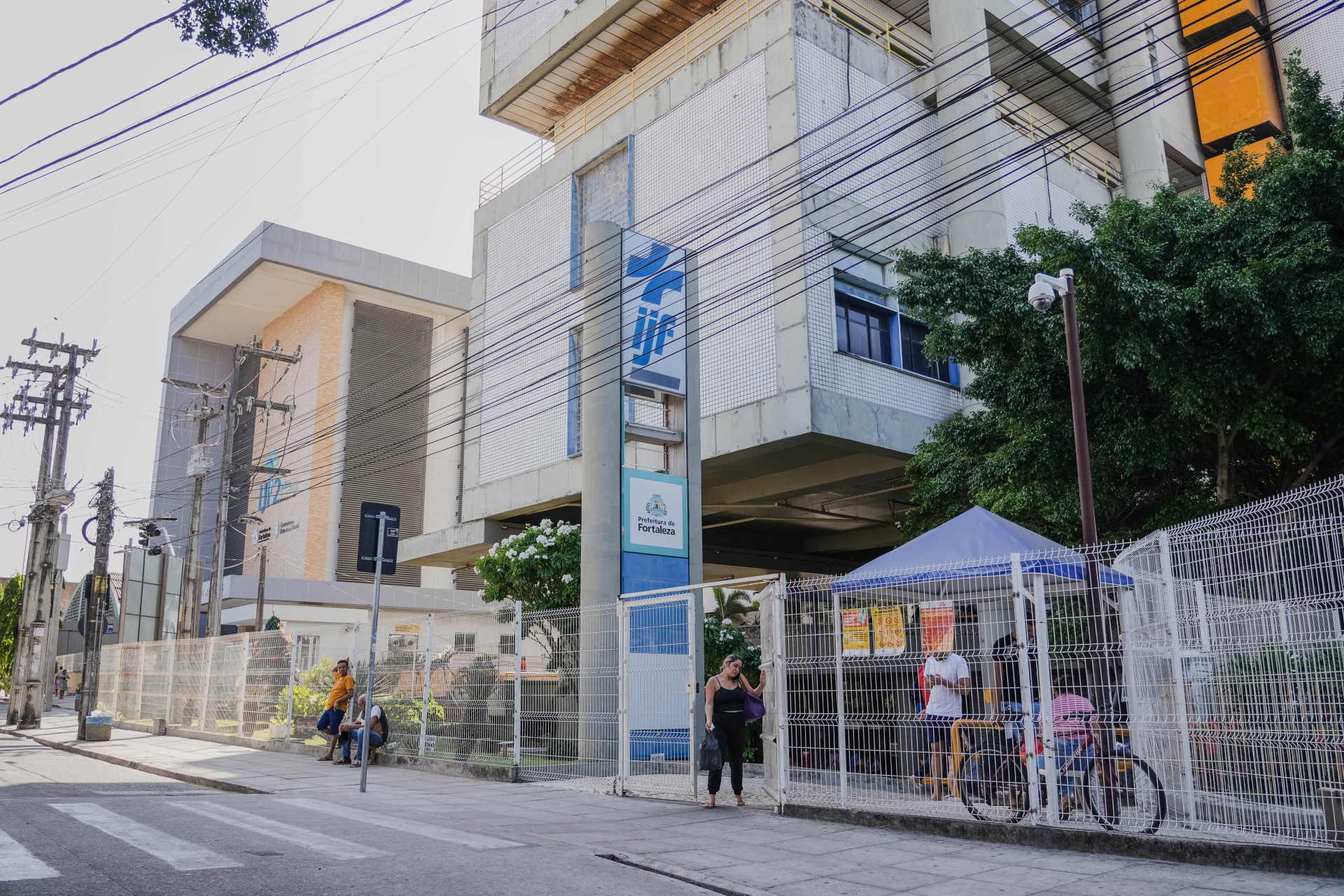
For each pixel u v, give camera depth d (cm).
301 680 1770
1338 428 1419
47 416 3091
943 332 1546
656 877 664
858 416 1955
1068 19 2705
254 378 5903
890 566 1025
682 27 2669
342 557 4997
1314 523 644
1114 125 2888
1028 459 1477
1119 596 858
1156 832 717
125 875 589
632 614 1249
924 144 2267
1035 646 812
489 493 2689
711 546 2966
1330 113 1363
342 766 1482
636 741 1190
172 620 4628
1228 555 710
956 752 834
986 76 2266
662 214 2273
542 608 1897
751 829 870
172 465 6169
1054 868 679
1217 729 707
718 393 2056
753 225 1884
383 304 5422
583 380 1605
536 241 2680
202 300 5659
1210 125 3084
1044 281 1021
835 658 937
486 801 1070
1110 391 1398
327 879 596
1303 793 651
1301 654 651
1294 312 1266
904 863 705
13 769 1446
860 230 2055
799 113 1984
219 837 747
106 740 2038
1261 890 593
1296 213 1329
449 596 5122
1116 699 759
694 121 2227
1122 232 1416
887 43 2416
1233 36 3041
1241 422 1310
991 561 845
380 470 5222
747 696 1045
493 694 1338
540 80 2945
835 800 922
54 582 3656
